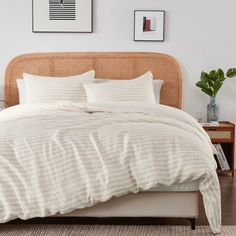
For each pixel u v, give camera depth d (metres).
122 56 5.14
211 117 4.97
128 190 2.93
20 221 3.27
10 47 5.14
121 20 5.13
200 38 5.14
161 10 5.12
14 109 4.15
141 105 4.05
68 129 3.17
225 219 3.33
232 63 5.14
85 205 2.91
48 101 4.60
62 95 4.65
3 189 2.86
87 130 3.16
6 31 5.13
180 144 3.03
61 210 2.87
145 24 5.12
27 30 5.14
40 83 4.72
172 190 3.01
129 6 5.12
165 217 3.33
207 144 3.66
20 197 2.86
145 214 3.06
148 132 3.10
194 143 3.09
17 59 5.13
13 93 5.15
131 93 4.64
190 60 5.15
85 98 4.73
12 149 2.98
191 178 2.94
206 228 3.14
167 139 3.05
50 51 5.15
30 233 3.03
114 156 2.96
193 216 3.06
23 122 3.51
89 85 4.71
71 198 2.88
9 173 2.89
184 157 2.96
